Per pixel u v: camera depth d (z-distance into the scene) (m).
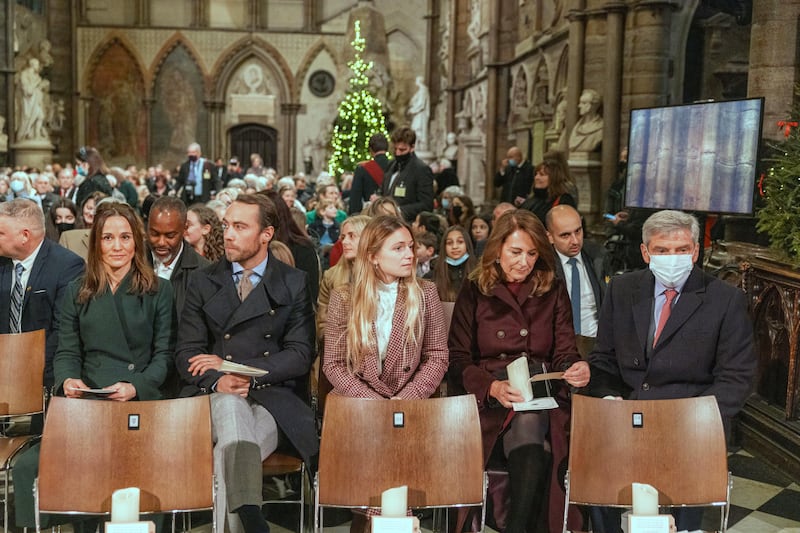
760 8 7.55
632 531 3.15
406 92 34.00
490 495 4.36
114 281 4.52
